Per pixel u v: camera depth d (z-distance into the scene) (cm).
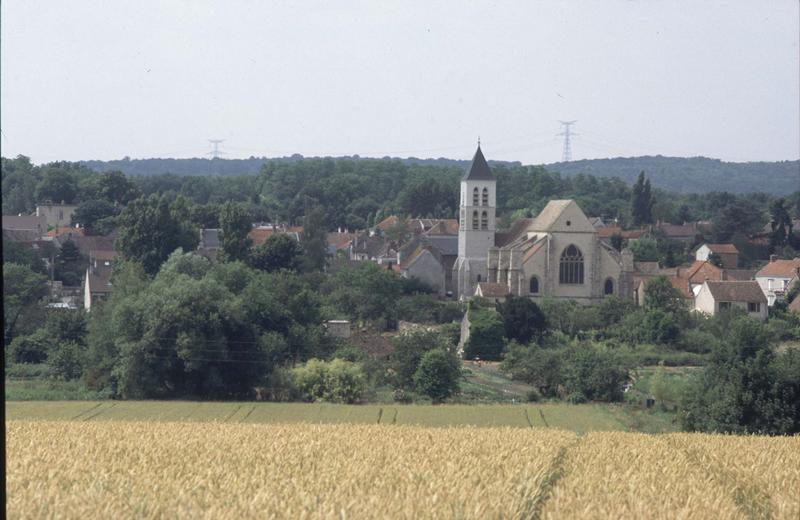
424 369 14138
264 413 11962
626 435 8900
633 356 17500
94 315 14912
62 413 11838
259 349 14600
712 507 4975
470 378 15988
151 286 15038
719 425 11056
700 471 6375
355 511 4731
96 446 7219
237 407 12506
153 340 13962
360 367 14500
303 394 13875
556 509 4834
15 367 15688
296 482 5547
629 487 5519
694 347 18762
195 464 6350
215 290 14800
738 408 11025
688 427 11250
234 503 4878
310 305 17762
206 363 14088
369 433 8644
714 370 11612
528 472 5897
